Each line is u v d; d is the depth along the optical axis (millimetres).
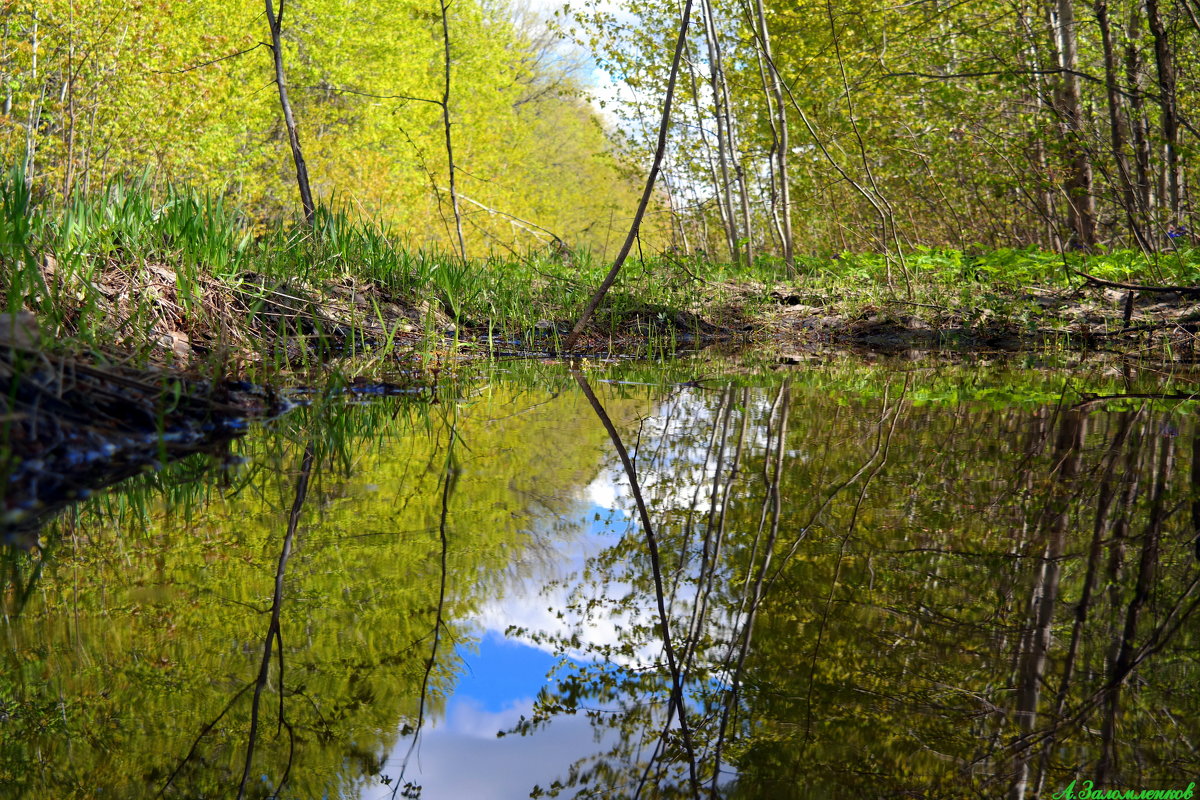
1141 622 1236
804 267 8758
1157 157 8273
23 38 10062
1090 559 1489
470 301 5480
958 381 3893
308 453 2256
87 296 2668
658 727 1029
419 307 5035
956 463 2219
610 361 4828
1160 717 992
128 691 1082
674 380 4004
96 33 10117
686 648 1216
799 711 1045
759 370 4426
